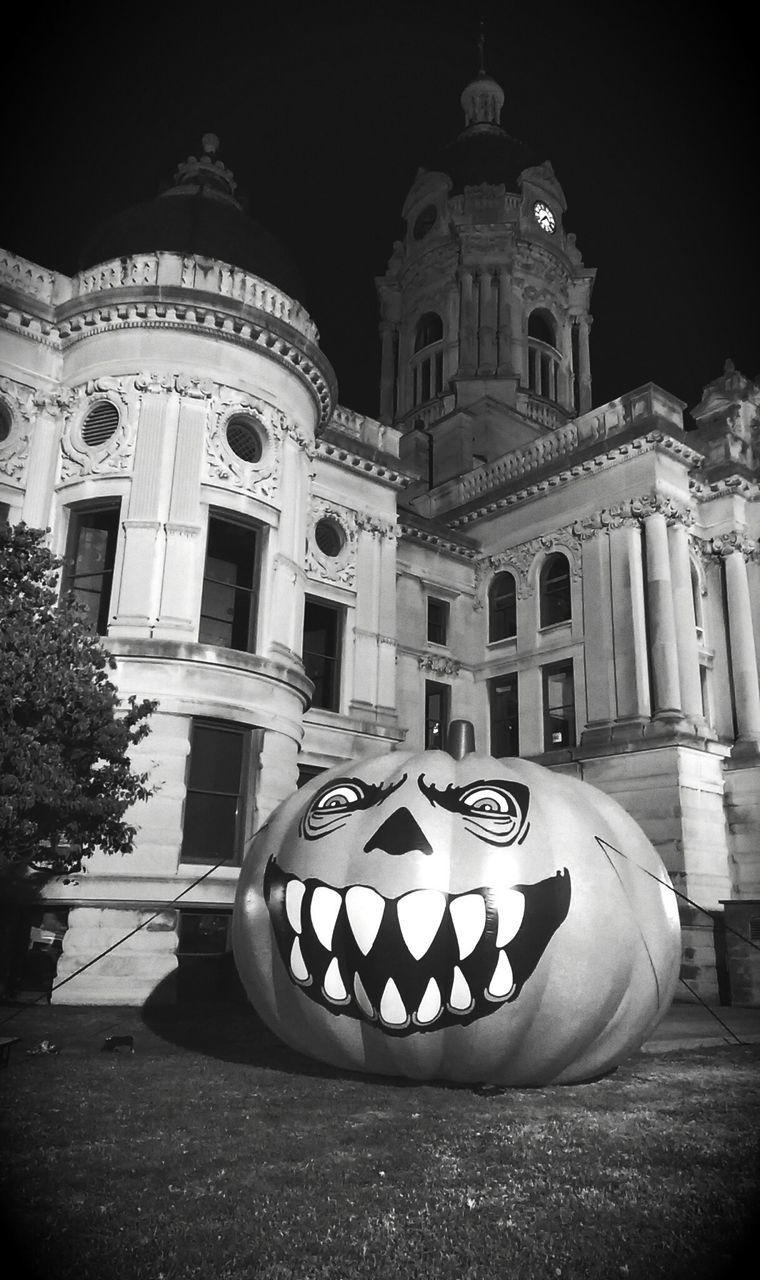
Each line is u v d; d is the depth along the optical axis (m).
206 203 26.53
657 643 27.62
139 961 18.25
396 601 30.95
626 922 9.91
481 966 9.34
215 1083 10.16
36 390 22.97
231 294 23.27
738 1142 8.03
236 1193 6.51
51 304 23.53
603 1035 9.95
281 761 21.95
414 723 31.50
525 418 46.62
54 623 15.49
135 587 20.84
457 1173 7.01
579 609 30.34
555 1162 7.32
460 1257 5.50
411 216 56.59
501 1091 9.95
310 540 27.86
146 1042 13.19
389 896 9.63
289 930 10.25
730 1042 14.98
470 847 9.82
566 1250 5.60
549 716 31.11
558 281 52.81
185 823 20.25
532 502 33.12
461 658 33.66
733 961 21.66
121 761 15.99
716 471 30.94
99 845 16.27
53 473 22.75
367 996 9.60
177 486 21.69
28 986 18.80
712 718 30.02
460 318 50.19
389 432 30.88
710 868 26.00
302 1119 8.58
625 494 29.75
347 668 28.05
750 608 30.33
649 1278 5.25
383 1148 7.63
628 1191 6.65
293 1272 5.28
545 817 10.23
